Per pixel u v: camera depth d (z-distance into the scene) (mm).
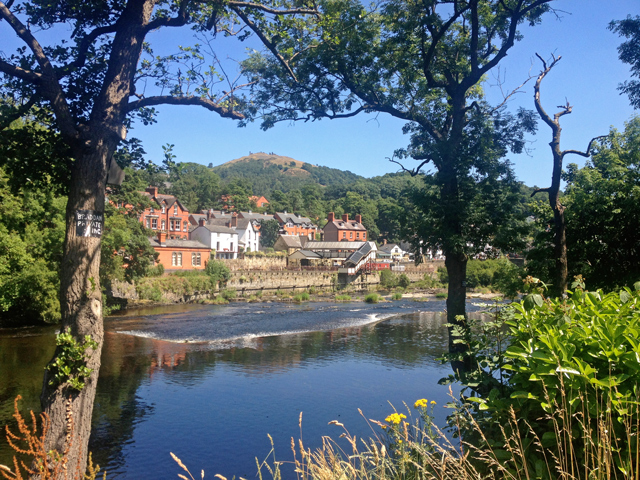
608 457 2930
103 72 7289
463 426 5098
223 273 51062
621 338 3311
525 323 4324
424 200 11570
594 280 15711
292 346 22672
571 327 3752
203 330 27594
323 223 123312
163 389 14961
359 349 21969
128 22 6707
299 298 50562
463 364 10539
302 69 12422
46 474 4824
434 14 11594
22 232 25141
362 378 16359
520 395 3527
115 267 32312
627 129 18812
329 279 64812
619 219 15445
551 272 15359
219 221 86312
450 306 11883
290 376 16656
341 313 38000
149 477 9000
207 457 9938
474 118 12352
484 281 58375
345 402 13539
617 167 16719
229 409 12945
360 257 70250
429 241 11859
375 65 12797
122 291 39688
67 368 5672
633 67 14453
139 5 6707
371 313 38312
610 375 3154
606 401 3178
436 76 13914
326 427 11555
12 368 16500
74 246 6094
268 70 12414
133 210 36094
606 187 16062
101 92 6566
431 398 13734
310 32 8930
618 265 15656
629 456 2879
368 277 70625
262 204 145875
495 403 4066
